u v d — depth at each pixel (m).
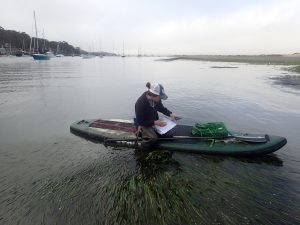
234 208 4.49
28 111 11.30
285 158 6.40
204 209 4.45
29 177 5.58
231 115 10.92
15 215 4.36
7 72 30.70
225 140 6.57
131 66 56.78
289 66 48.91
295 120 10.12
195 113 11.27
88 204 4.62
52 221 4.21
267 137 6.44
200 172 5.71
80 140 7.59
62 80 23.70
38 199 4.79
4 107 11.98
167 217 4.26
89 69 42.53
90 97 14.97
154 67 52.69
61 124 9.32
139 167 5.98
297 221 4.16
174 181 5.36
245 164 6.03
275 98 14.93
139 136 7.00
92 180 5.43
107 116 10.70
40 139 7.76
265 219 4.20
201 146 6.42
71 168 5.97
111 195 4.88
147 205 4.57
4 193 4.98
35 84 20.25
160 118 7.25
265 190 5.04
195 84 21.98
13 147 7.18
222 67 50.88
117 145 7.07
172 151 6.57
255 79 25.92
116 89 18.39
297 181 5.36
